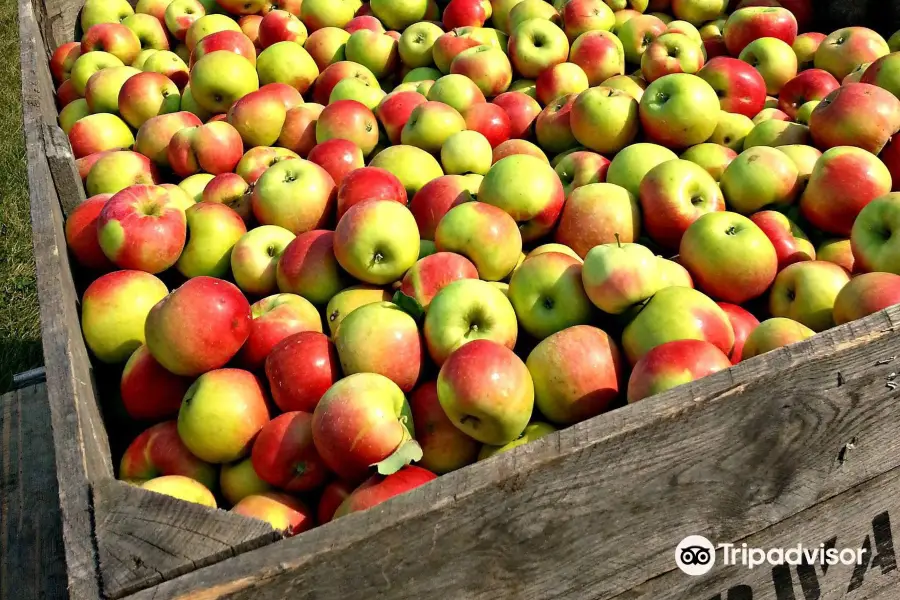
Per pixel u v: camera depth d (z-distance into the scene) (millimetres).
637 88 966
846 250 750
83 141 1008
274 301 721
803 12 1115
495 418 583
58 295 666
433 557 453
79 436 523
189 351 641
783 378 491
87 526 458
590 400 624
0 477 833
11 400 941
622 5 1131
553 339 637
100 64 1153
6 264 1424
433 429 627
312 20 1217
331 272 749
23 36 1146
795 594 554
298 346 644
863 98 789
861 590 576
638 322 648
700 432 485
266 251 784
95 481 487
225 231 801
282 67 1076
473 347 596
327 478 618
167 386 677
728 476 503
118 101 1055
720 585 530
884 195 694
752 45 1001
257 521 445
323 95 1078
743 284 699
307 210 816
